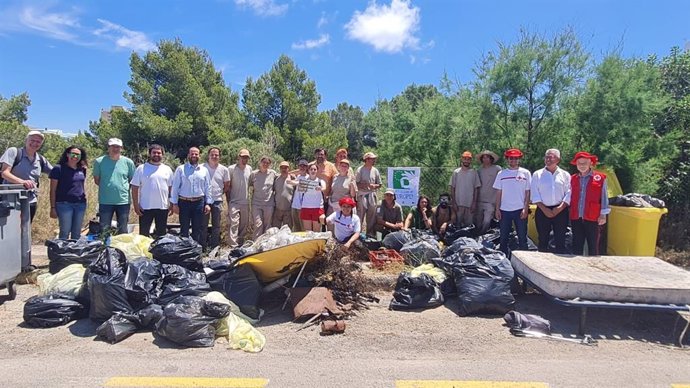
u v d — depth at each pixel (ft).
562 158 34.73
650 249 23.18
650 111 32.09
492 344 15.29
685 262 26.94
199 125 101.86
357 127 168.04
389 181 29.68
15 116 115.55
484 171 27.09
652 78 33.91
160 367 13.12
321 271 19.21
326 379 12.52
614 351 14.93
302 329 16.56
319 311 17.26
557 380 12.66
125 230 24.76
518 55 36.29
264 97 112.47
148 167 25.02
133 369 12.96
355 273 19.90
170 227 28.81
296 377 12.61
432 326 16.90
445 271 20.44
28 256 20.51
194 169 25.36
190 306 15.20
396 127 62.75
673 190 32.27
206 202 25.81
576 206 22.08
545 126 36.52
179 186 25.20
